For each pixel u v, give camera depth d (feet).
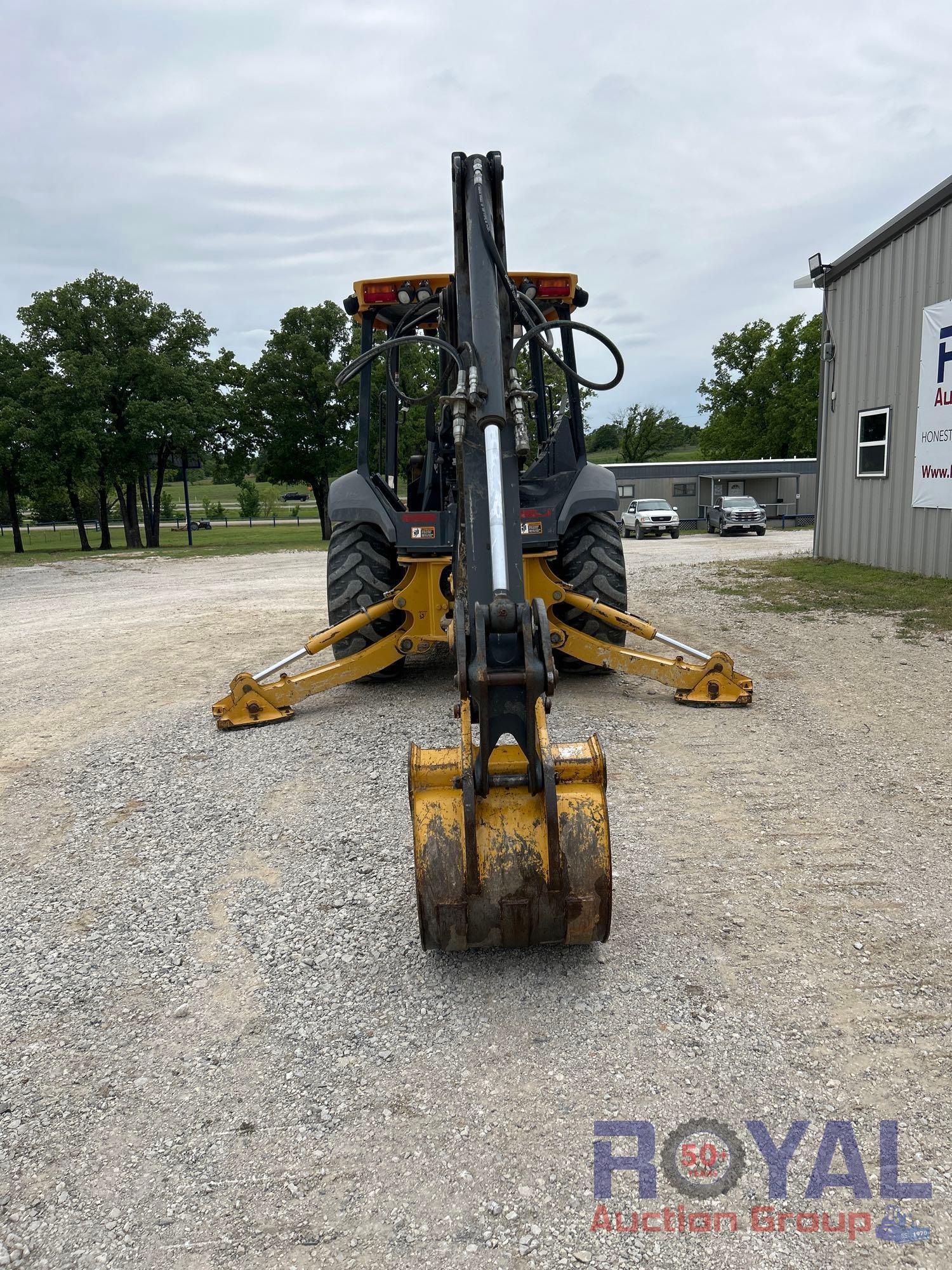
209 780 14.12
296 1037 7.75
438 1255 5.57
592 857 8.11
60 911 10.12
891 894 9.67
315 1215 5.91
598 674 19.90
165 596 40.32
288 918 9.73
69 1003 8.36
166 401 92.68
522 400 9.80
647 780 13.16
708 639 23.39
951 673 18.66
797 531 97.60
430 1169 6.25
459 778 8.39
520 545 9.31
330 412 99.40
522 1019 7.86
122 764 15.14
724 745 14.65
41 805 13.48
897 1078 6.91
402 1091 7.04
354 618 17.43
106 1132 6.73
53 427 89.92
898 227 34.17
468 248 9.97
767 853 10.73
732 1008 7.84
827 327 41.14
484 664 7.92
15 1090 7.21
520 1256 5.54
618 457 239.30
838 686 18.07
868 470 38.37
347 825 12.09
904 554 35.55
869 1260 5.42
